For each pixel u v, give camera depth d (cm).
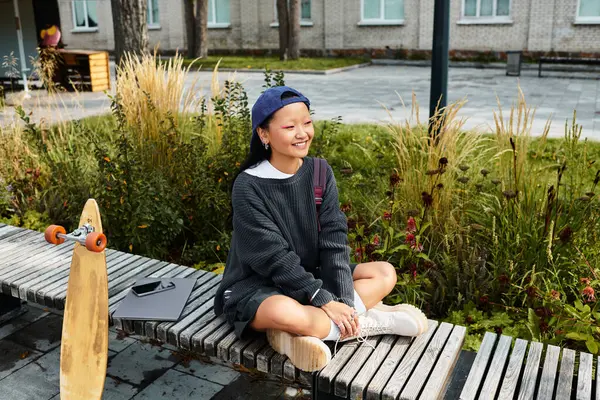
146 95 511
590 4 1827
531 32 1909
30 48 1448
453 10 2009
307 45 2292
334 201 254
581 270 354
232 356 244
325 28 2244
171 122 492
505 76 1659
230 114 525
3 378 313
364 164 621
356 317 236
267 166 247
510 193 379
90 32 2592
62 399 256
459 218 411
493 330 332
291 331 229
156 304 280
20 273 323
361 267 264
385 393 215
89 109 1050
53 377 314
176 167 475
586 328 308
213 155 486
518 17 1925
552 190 368
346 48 2236
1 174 528
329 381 224
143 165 462
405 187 425
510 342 247
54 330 360
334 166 613
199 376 316
